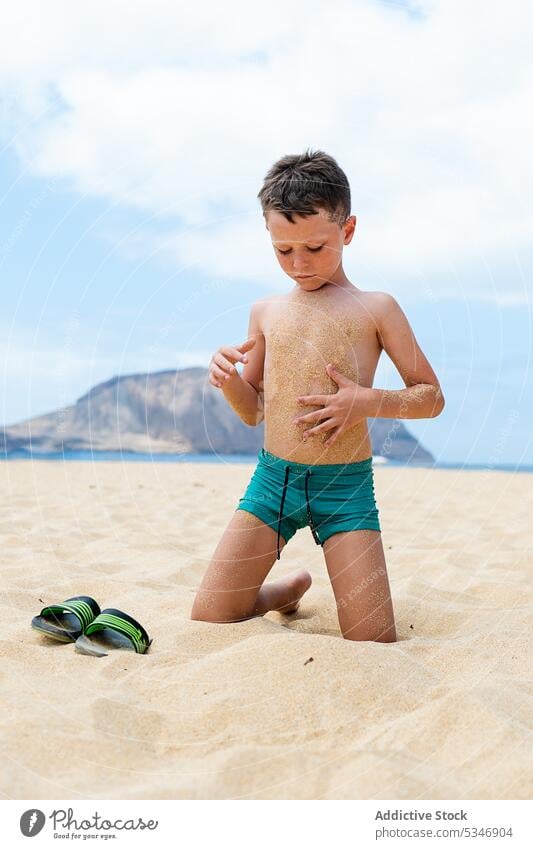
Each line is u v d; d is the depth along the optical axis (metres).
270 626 2.17
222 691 1.69
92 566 3.16
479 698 1.60
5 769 1.39
